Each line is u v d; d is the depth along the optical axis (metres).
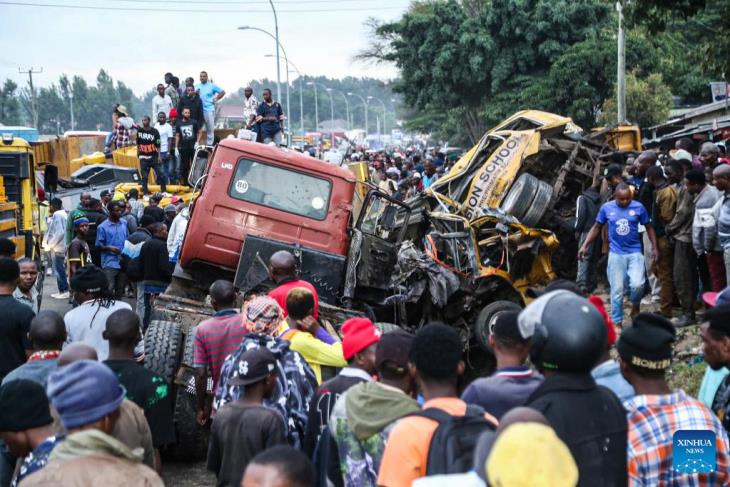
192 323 8.43
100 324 7.12
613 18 41.16
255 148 9.77
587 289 13.42
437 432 3.64
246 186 9.77
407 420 3.82
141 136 21.97
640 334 4.00
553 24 40.97
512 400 4.30
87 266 7.27
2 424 4.22
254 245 9.20
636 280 10.68
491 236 13.02
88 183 24.75
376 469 4.17
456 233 12.41
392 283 11.72
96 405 3.74
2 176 14.24
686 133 23.55
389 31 45.69
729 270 9.83
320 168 9.83
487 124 45.06
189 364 7.87
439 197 14.20
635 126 16.83
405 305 12.01
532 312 3.75
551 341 3.63
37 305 14.76
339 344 6.15
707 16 30.81
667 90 34.34
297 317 6.16
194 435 7.91
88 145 30.36
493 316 11.82
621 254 10.74
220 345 6.87
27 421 4.23
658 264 11.24
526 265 12.96
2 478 5.48
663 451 3.85
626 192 10.66
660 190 11.08
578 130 16.00
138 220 18.48
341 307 9.53
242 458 4.77
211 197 9.70
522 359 4.46
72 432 3.74
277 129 21.56
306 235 9.79
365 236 9.86
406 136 129.25
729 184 9.80
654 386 4.01
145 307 12.35
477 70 42.19
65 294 16.92
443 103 45.00
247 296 8.95
